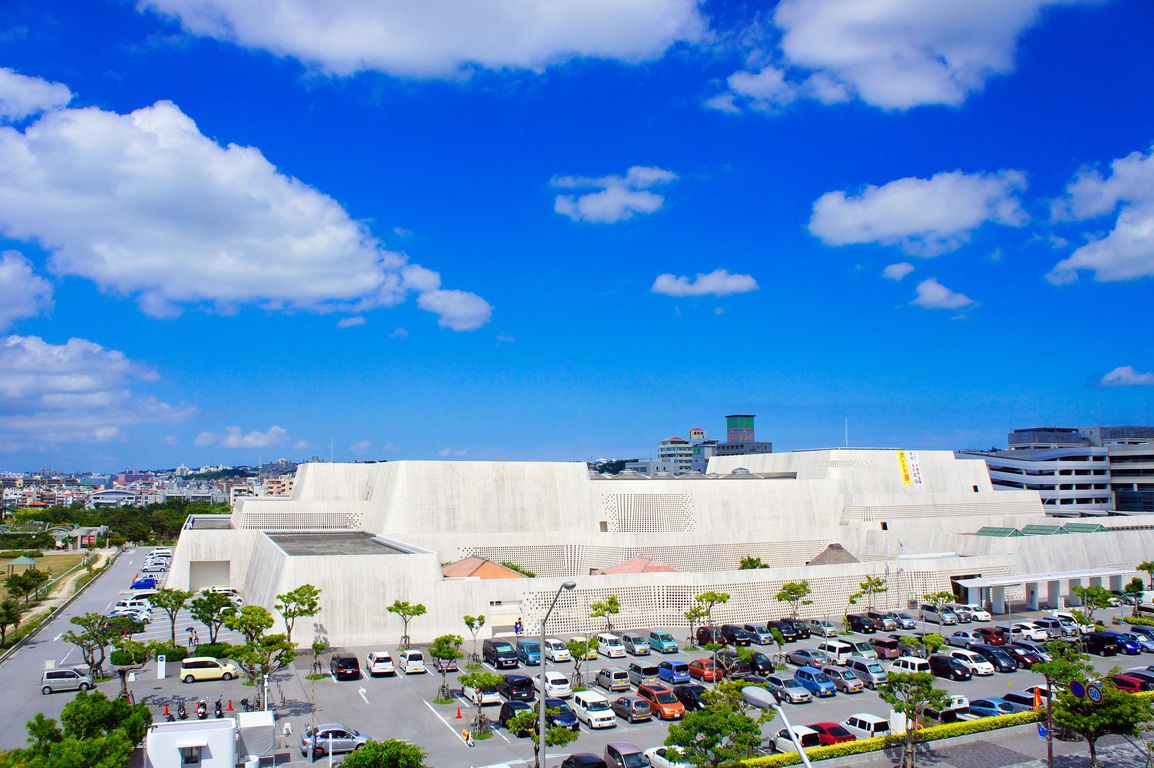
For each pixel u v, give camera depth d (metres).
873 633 100.19
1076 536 135.62
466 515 130.50
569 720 61.56
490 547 124.44
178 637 97.50
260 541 124.75
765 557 133.88
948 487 163.38
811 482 150.00
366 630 92.44
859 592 111.12
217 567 135.88
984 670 79.75
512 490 133.75
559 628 99.00
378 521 133.62
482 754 56.97
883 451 159.12
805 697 70.81
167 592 85.75
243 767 53.00
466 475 132.25
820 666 80.94
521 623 96.50
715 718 48.31
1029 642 92.62
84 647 74.31
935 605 110.06
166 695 71.00
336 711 67.19
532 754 56.94
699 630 95.38
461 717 65.69
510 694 68.38
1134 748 60.56
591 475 157.00
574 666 83.44
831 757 55.69
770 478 158.62
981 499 158.62
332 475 149.25
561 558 127.44
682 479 148.12
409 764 45.44
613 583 102.00
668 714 64.62
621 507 137.50
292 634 89.94
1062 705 55.66
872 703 70.75
